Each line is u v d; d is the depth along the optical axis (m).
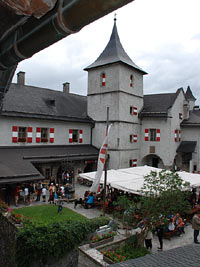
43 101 24.92
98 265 8.13
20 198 17.33
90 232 10.52
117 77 24.91
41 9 2.08
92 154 24.58
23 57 3.07
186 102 30.08
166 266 4.52
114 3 1.90
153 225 9.52
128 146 26.12
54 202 16.80
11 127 20.03
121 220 11.48
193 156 29.00
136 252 9.16
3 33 2.84
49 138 22.84
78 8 2.05
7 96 21.78
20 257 9.34
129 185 13.60
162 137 26.80
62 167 21.45
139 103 28.17
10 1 1.99
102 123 26.20
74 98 30.28
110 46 27.27
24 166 17.38
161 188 9.66
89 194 16.83
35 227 9.63
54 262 9.44
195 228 10.87
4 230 11.14
